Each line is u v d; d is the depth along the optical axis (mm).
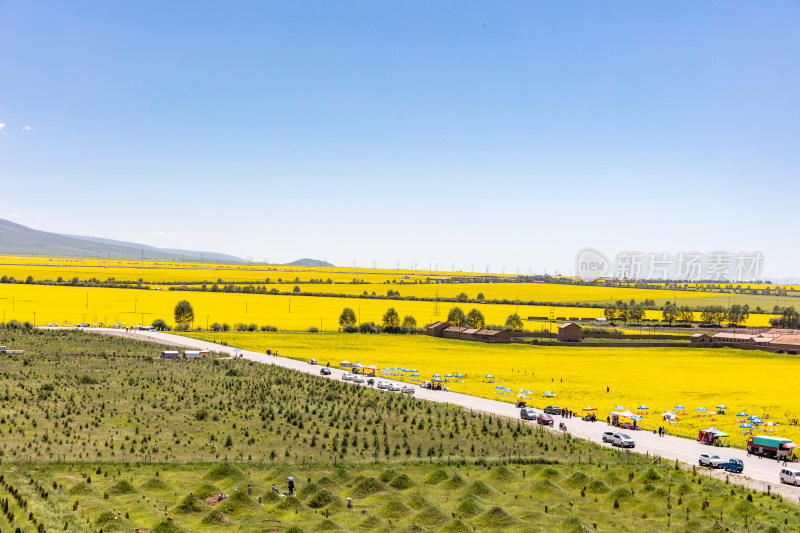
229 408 88750
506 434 81812
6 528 42750
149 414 82938
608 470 66375
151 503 51188
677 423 93562
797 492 61438
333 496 53594
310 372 125938
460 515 51250
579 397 112750
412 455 70562
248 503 51000
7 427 72000
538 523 49750
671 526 50312
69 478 56156
